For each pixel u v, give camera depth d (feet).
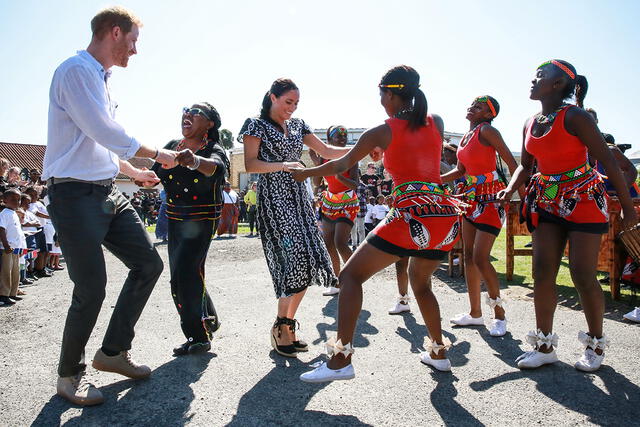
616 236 15.71
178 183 10.86
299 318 14.49
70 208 8.34
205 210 10.99
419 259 9.30
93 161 8.55
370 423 7.82
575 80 10.03
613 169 9.37
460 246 20.74
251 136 10.77
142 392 9.10
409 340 12.20
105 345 9.29
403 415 8.09
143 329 13.25
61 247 8.54
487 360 10.65
